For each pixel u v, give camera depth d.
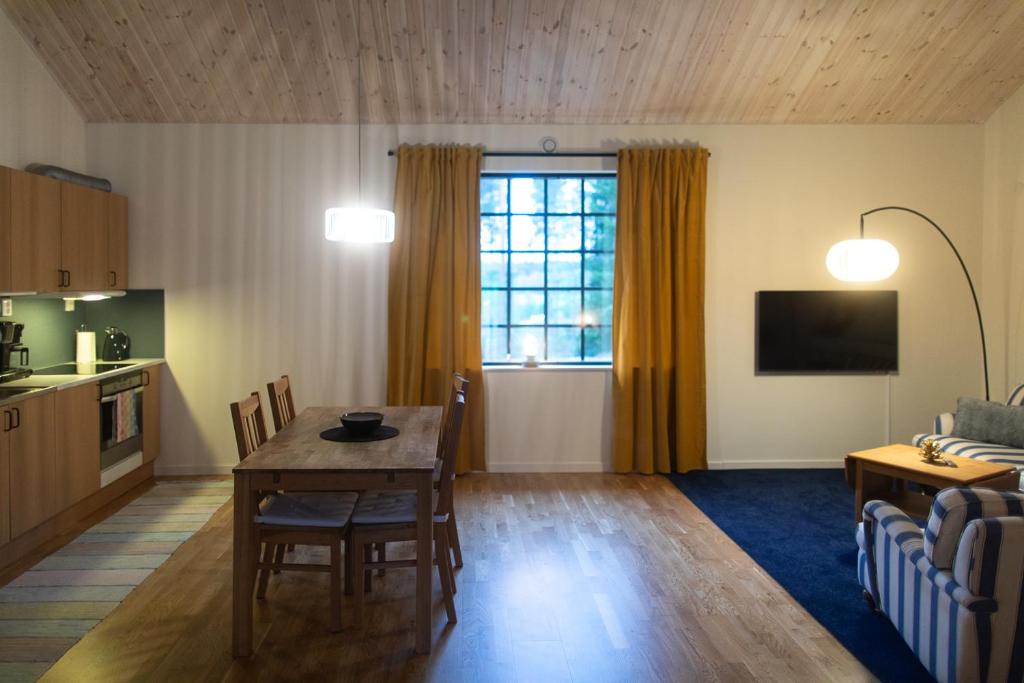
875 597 3.18
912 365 5.86
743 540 4.17
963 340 5.87
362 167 5.55
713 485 5.33
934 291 5.85
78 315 5.40
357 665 2.78
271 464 2.92
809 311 5.76
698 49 4.95
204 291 5.53
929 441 4.09
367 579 3.48
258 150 5.51
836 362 5.79
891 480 4.36
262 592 3.37
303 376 5.59
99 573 3.64
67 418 4.21
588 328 5.95
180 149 5.47
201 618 3.16
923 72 5.23
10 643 2.92
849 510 4.73
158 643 2.94
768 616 3.20
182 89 5.18
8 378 4.27
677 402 5.62
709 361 5.77
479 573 3.69
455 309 5.47
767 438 5.84
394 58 4.98
